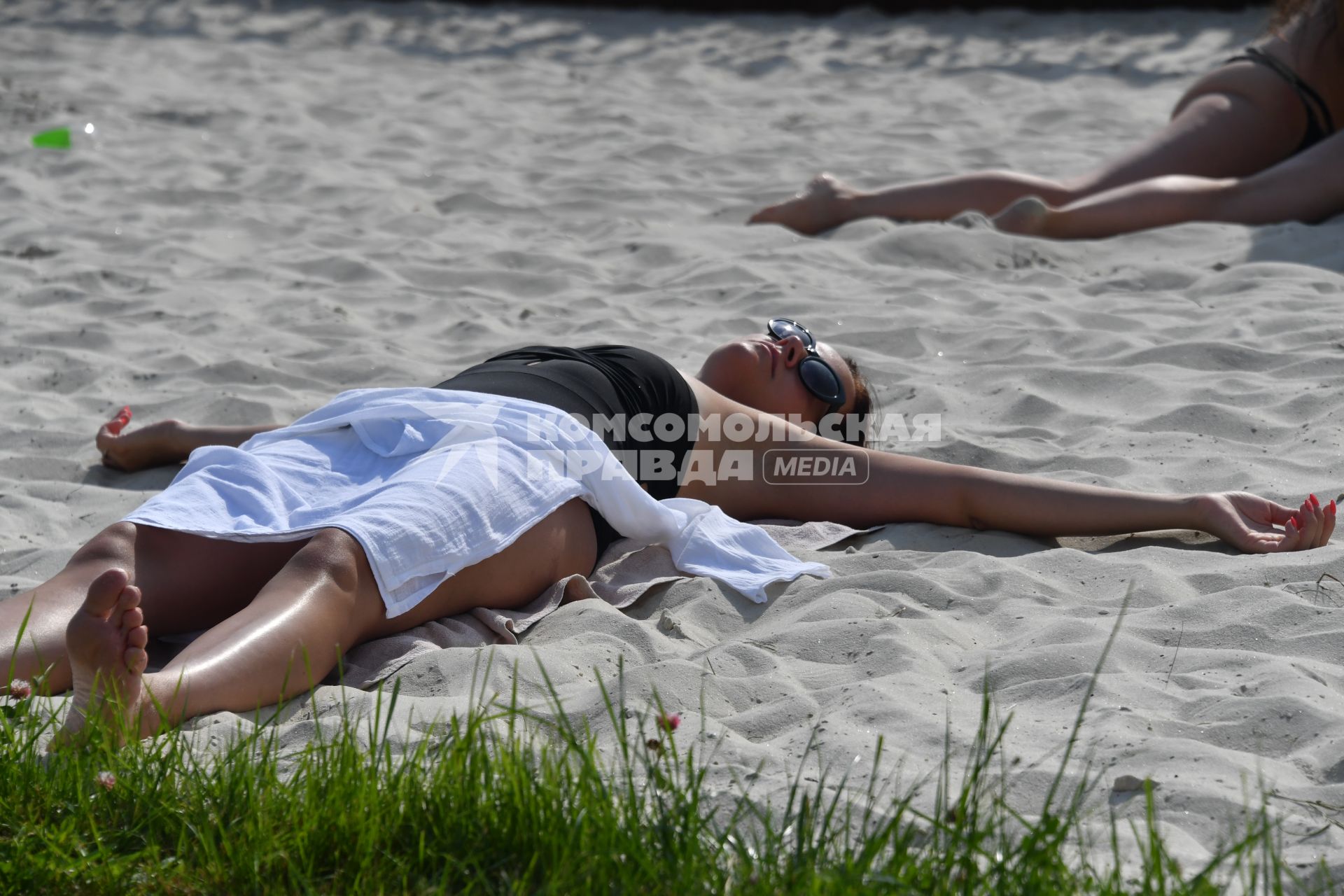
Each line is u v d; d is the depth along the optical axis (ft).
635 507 32.89
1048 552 33.40
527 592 31.45
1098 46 123.34
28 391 50.11
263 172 84.12
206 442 41.16
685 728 24.79
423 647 28.09
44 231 70.90
